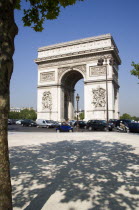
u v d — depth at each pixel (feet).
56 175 35.50
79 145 72.59
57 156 52.11
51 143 77.92
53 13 36.42
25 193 27.17
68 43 250.37
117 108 244.63
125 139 93.25
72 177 34.32
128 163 44.50
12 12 16.43
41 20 37.24
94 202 24.23
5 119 15.34
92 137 103.19
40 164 43.42
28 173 36.68
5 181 15.10
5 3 15.65
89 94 226.17
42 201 24.52
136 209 22.40
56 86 249.14
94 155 53.72
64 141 85.05
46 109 250.57
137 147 68.08
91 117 220.84
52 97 249.55
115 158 49.85
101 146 70.28
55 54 257.55
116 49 241.96
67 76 258.57
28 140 88.12
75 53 239.09
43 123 202.18
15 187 29.50
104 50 222.28
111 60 168.35
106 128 158.61
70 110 278.87
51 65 257.75
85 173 36.76
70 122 226.58
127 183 31.22
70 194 26.78
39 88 260.62
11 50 16.19
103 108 216.13
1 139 15.06
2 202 14.76
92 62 231.09
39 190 28.30
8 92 15.78
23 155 53.11
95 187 29.43
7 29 15.81
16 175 35.42
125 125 150.92
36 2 35.12
